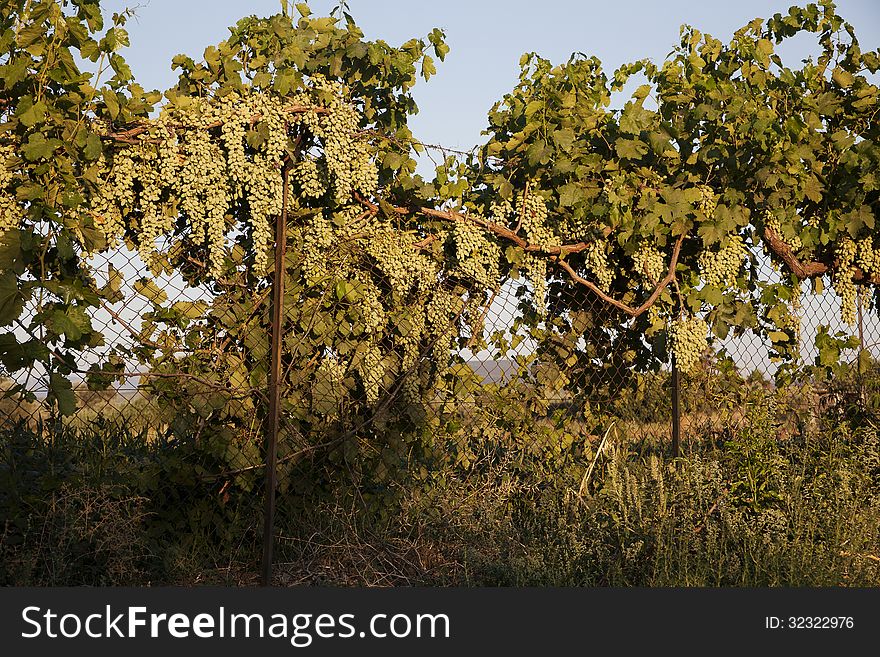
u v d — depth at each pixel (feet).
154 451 13.41
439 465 15.28
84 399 13.19
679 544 13.51
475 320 15.40
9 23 11.00
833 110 16.92
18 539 11.52
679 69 15.75
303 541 13.55
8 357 10.56
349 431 14.08
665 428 17.35
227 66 12.79
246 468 13.24
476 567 13.23
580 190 15.02
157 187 12.38
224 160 12.59
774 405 17.60
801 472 16.11
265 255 12.86
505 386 16.10
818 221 17.25
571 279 16.34
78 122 11.37
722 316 16.24
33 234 11.09
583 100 14.97
